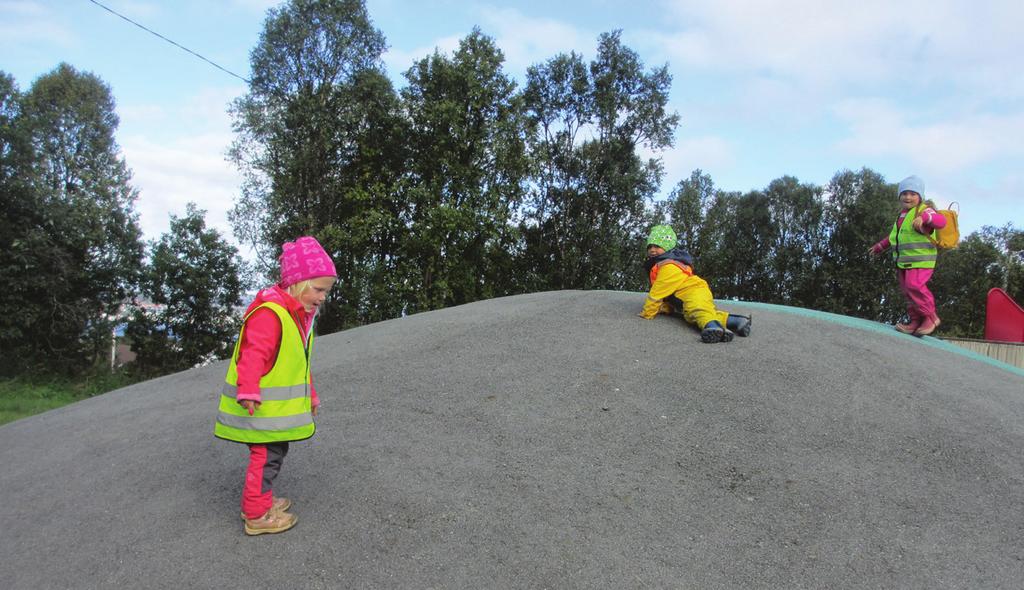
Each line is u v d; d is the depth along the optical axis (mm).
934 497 3393
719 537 3074
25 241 18906
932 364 5379
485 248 21281
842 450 3848
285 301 3025
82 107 23406
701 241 31000
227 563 2926
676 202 31281
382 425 4312
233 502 3500
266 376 2963
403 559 2906
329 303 20312
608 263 22703
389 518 3209
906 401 4492
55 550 3182
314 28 19188
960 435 4035
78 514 3537
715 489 3465
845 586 2742
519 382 4902
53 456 4605
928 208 6418
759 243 31438
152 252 20266
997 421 4273
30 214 19797
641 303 6883
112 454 4422
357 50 19656
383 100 19969
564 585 2742
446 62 20266
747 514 3248
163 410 5398
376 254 20750
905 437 4008
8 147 19344
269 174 19500
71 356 20750
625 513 3248
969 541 3033
